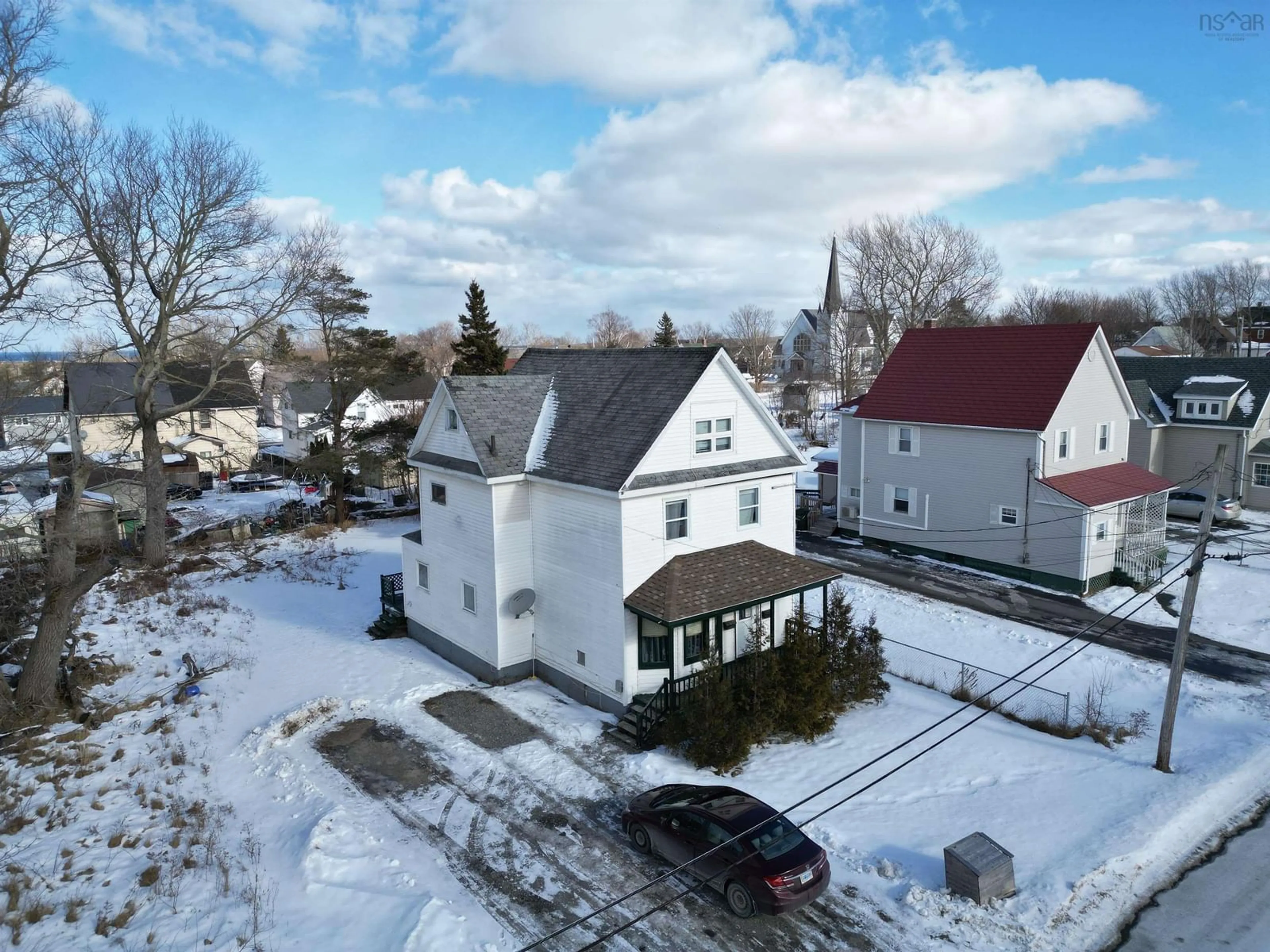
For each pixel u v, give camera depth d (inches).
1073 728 792.3
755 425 894.4
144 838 572.1
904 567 1381.6
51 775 657.6
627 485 773.9
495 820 621.3
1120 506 1262.3
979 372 1397.6
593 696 842.2
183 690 843.4
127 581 1289.4
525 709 836.6
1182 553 1405.0
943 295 2859.3
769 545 918.4
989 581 1295.5
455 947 461.4
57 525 832.9
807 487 2011.6
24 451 927.7
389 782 682.2
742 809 542.3
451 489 958.4
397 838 592.1
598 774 695.7
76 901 487.8
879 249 2832.2
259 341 1587.1
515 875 549.6
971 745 751.7
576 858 570.6
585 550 834.2
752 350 4879.4
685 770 700.7
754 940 486.3
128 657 951.0
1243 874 561.0
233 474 2610.7
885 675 931.3
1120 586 1259.8
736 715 730.2
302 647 1029.2
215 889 511.2
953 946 479.2
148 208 1263.5
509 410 943.7
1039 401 1278.3
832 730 778.8
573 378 983.0
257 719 803.4
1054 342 1334.9
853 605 1169.4
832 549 1510.8
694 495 841.5
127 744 729.6
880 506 1504.7
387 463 1814.7
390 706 839.1
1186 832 609.0
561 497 859.4
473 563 930.1
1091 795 659.4
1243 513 1654.8
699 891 533.3
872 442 1502.2
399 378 1843.0
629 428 844.6
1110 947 484.7
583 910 511.8
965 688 872.9
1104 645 1026.7
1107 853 567.5
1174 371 1846.7
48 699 775.7
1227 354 3725.4
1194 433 1706.4
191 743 743.7
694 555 844.6
